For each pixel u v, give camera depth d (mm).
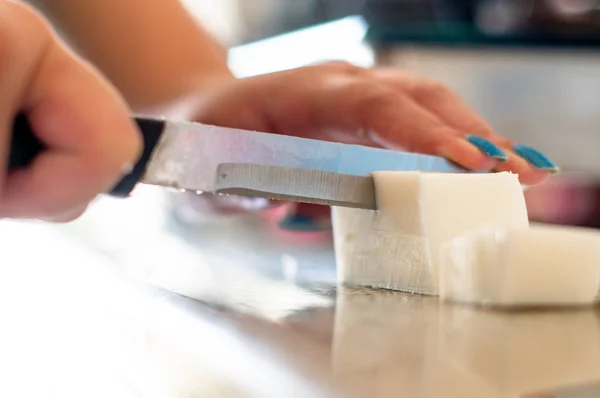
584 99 1598
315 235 1019
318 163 596
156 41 1014
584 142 1615
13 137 314
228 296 576
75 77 322
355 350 396
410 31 1608
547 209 1213
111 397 326
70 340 421
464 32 1581
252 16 2238
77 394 328
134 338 424
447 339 430
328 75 856
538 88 1617
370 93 788
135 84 1012
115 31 1021
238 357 376
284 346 403
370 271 641
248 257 833
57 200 330
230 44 2250
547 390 325
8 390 333
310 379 334
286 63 2023
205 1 2277
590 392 323
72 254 820
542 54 1582
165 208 1284
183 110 939
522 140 1648
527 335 448
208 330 445
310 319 487
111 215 1235
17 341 419
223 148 526
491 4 1665
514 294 528
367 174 629
